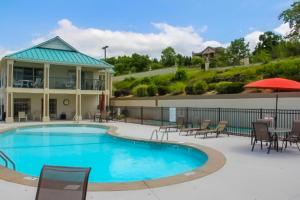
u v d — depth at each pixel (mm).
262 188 6543
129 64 71812
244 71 29641
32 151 14195
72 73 31828
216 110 21562
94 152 14000
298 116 16969
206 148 11609
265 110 17609
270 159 9664
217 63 52125
